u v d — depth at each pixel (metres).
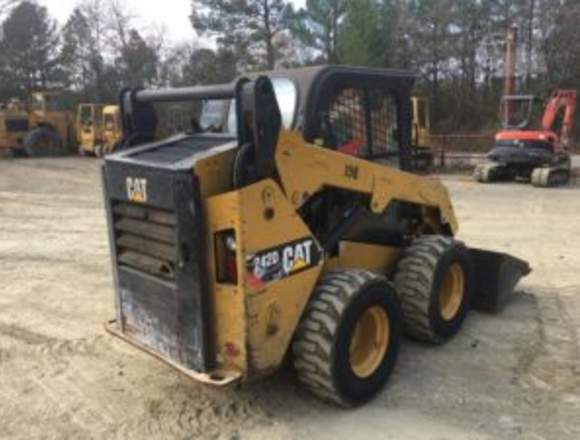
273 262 4.14
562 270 8.18
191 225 4.04
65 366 5.43
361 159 5.03
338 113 4.92
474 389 4.91
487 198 14.91
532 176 17.11
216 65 40.69
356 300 4.45
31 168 22.50
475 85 46.44
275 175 4.14
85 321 6.51
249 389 4.88
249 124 4.03
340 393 4.46
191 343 4.25
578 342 5.81
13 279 8.05
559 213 12.61
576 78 42.00
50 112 28.08
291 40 41.00
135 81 44.81
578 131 34.06
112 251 4.79
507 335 5.95
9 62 47.84
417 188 5.59
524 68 43.44
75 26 46.53
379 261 5.51
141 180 4.31
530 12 43.50
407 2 44.69
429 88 45.56
